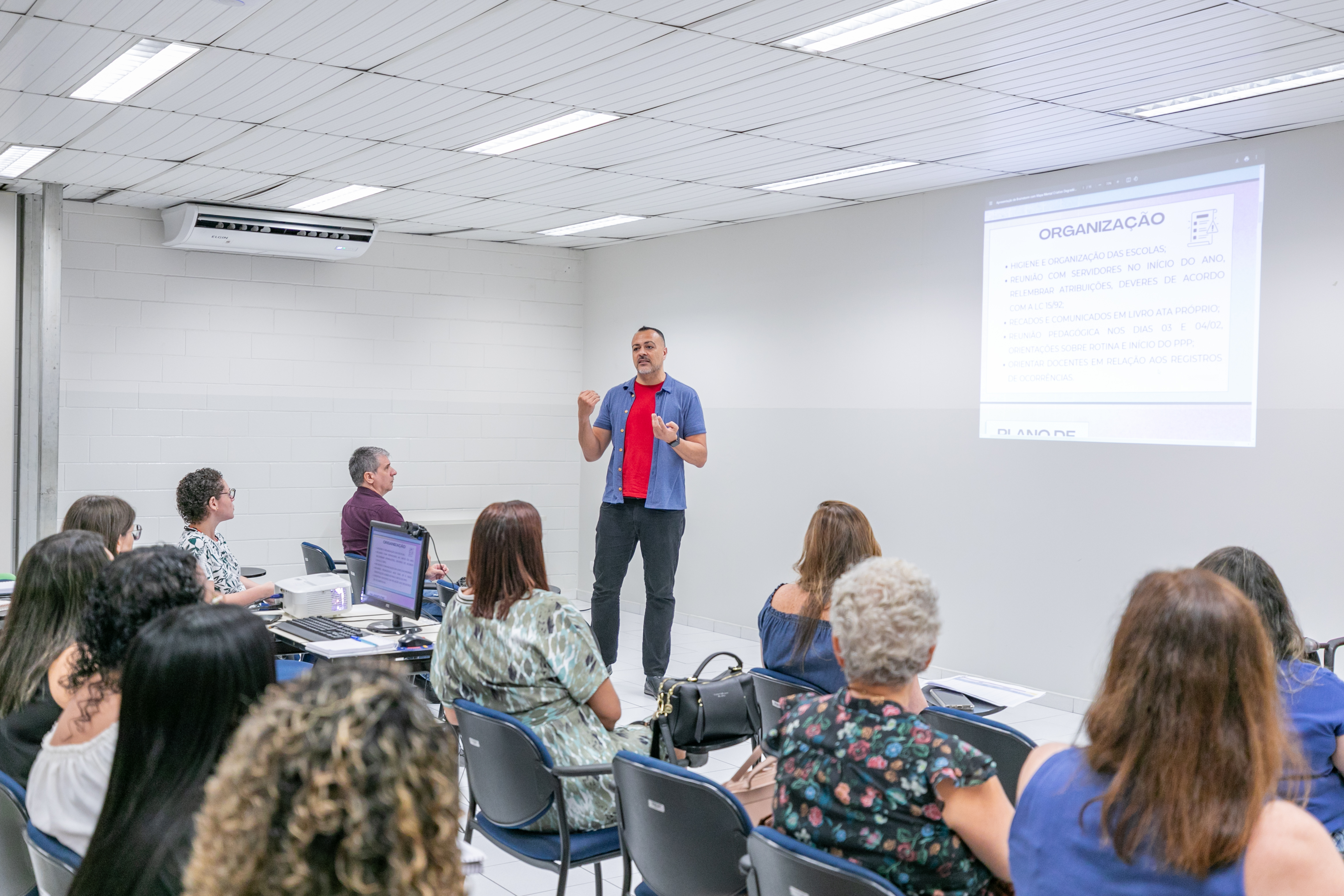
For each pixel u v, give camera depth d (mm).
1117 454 5324
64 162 5637
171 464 7152
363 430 7855
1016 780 2646
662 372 5871
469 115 4598
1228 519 4906
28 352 6379
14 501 6469
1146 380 5203
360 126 4797
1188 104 4359
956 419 6062
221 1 3289
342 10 3355
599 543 5957
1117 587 5320
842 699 1895
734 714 3250
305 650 3924
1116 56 3682
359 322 7816
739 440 7441
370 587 4332
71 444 6820
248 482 7426
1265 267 4777
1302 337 4652
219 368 7297
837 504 3459
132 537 3857
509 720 2637
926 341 6215
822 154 5258
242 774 978
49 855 1853
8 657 2373
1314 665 2305
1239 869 1302
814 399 6895
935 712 2791
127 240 6953
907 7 3309
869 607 1860
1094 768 1426
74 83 4176
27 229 6406
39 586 2395
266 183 6129
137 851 1364
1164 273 5137
